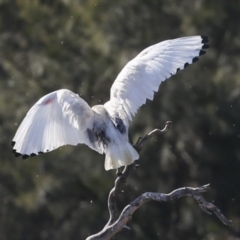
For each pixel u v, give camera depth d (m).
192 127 14.05
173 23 14.33
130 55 13.77
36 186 14.29
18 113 14.16
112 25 14.27
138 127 13.75
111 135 6.40
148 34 14.16
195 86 13.70
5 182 14.41
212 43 14.23
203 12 14.27
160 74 6.82
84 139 6.41
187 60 6.84
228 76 13.87
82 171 14.06
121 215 6.90
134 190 13.88
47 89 14.52
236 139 14.51
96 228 14.27
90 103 13.80
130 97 6.74
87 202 14.47
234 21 14.45
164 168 14.00
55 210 14.47
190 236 14.60
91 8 14.48
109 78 13.79
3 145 14.22
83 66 14.16
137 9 14.27
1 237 14.52
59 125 6.39
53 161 14.06
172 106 13.70
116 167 6.30
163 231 14.52
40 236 14.46
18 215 14.52
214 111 13.87
